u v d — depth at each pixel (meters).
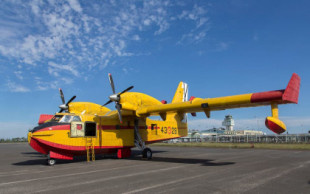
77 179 7.23
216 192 5.48
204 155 15.59
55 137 11.35
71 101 15.77
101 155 16.91
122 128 14.32
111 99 12.46
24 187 6.23
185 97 18.66
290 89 8.98
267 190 5.64
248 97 9.80
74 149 12.01
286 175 7.59
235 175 7.61
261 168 9.16
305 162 11.08
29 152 21.50
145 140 15.74
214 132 82.44
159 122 16.94
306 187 5.93
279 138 37.19
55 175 8.07
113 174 8.06
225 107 11.27
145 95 13.57
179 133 18.56
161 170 8.84
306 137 34.06
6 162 12.82
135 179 7.09
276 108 9.83
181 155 15.84
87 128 12.93
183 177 7.33
